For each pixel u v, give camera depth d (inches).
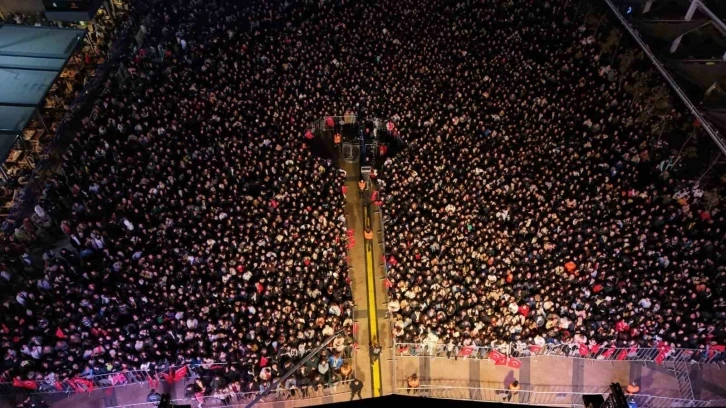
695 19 1780.3
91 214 1331.2
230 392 1079.0
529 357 1203.9
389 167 1487.5
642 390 1160.2
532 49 1893.5
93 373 1087.0
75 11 1820.9
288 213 1337.4
